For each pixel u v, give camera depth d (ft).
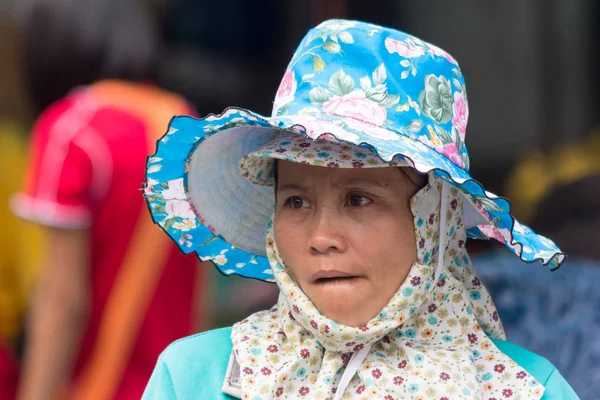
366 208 22.53
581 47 58.34
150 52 35.73
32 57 34.78
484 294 24.26
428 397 22.06
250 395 22.40
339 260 22.26
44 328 33.22
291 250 22.90
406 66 23.20
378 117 22.74
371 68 23.13
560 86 58.39
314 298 22.62
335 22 24.08
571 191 35.50
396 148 21.20
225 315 51.01
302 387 22.75
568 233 34.76
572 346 30.55
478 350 23.21
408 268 22.71
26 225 43.98
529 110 58.23
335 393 22.53
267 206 26.25
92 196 33.45
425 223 22.81
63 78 34.71
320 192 22.62
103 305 33.58
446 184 23.08
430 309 23.32
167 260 34.01
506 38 57.77
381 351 23.11
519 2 57.62
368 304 22.38
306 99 23.20
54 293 33.14
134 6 35.60
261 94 58.13
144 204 33.78
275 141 23.38
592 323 30.89
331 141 22.53
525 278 33.17
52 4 34.50
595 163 56.39
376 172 22.47
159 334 33.81
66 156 33.27
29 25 34.78
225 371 23.86
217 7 55.83
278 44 57.36
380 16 55.36
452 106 23.66
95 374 33.37
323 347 23.02
